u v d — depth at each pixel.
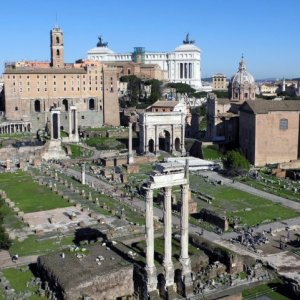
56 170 173.12
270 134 180.12
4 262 86.50
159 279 74.44
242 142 191.00
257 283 78.62
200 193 137.00
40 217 113.56
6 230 103.06
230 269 80.75
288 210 121.62
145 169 175.38
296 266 85.44
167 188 71.31
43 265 78.06
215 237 101.62
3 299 71.19
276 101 187.12
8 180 155.38
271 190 141.25
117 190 142.12
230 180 154.50
